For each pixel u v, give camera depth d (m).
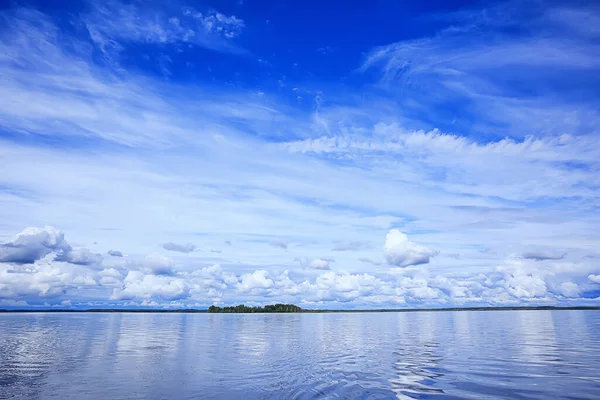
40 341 36.88
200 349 31.09
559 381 17.89
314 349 31.34
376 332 51.12
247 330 55.62
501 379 18.48
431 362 23.95
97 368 21.81
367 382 18.06
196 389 16.73
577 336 40.91
